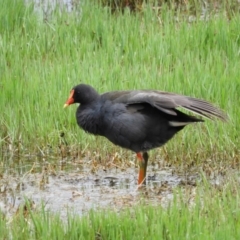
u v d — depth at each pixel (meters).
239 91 15.70
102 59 17.31
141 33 19.02
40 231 10.68
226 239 10.09
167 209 11.33
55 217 10.95
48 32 19.20
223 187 12.41
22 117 15.55
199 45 18.27
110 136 13.44
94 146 14.73
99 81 16.09
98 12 20.45
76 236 10.48
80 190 13.29
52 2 22.19
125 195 12.95
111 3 22.72
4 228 10.80
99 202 12.65
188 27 19.39
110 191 13.20
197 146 14.46
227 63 17.03
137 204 11.89
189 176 13.83
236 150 14.34
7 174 14.13
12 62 17.72
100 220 10.80
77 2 22.44
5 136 15.47
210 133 14.45
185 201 12.14
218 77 16.03
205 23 19.39
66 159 14.73
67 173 14.10
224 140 14.40
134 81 15.94
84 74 16.45
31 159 14.82
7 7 20.16
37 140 15.10
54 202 12.71
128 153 14.70
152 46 17.98
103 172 14.15
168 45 18.02
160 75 16.33
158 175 13.97
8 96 16.06
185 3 22.42
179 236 10.34
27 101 15.78
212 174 13.84
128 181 13.73
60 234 10.45
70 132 15.05
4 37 18.61
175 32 18.92
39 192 13.23
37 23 19.66
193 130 14.62
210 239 10.05
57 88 16.09
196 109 12.50
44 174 14.05
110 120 13.23
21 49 18.44
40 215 11.12
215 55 17.42
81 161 14.57
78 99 13.55
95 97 13.50
